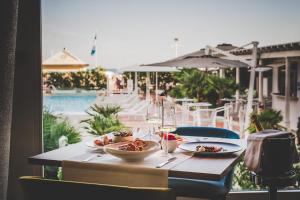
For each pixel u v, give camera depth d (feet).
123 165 6.42
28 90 9.93
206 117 22.47
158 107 8.00
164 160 6.91
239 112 20.90
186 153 7.54
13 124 9.97
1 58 6.53
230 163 6.64
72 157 7.13
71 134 13.17
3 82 6.61
